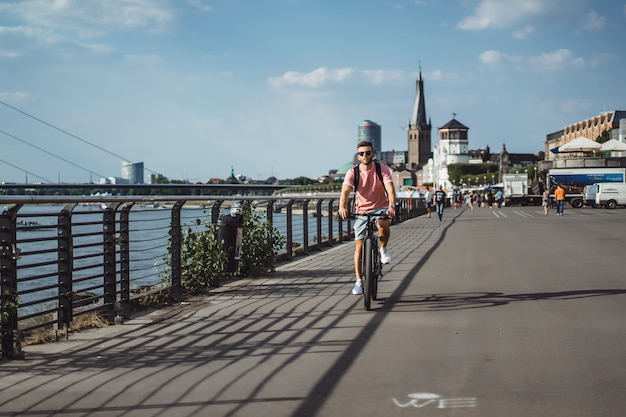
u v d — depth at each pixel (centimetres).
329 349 598
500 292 930
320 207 1869
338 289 1009
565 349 579
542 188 7512
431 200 4453
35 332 727
